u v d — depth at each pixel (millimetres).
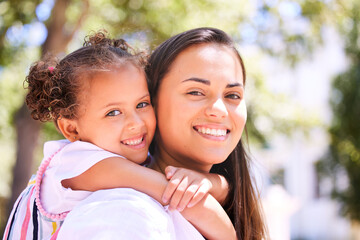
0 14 7562
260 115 10250
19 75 9094
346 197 12695
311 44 9984
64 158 1624
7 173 12453
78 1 7695
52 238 1473
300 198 15734
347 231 14453
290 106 10922
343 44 12836
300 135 11969
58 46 6934
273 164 15523
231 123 1768
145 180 1533
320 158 13680
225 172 2018
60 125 1733
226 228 1622
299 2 9227
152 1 8086
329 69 15484
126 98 1671
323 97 15508
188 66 1735
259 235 2025
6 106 10438
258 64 10195
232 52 1820
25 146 7164
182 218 1512
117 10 8312
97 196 1439
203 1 8367
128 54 1769
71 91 1646
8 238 1712
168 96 1757
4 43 8125
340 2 9641
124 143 1692
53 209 1555
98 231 1298
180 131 1730
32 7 7539
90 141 1680
